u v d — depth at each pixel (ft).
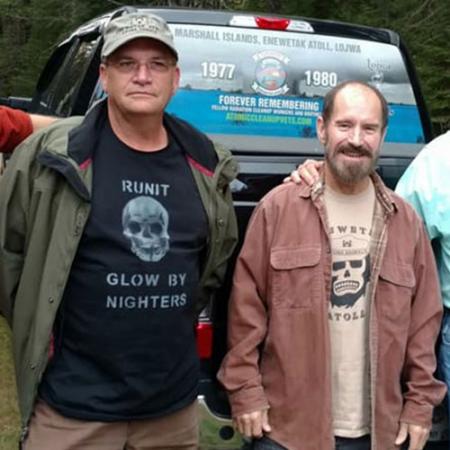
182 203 4.80
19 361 4.77
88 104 6.86
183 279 4.76
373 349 5.19
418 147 7.11
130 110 4.66
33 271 4.67
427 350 5.44
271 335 5.24
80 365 4.67
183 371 4.89
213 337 5.73
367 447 5.27
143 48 4.68
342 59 6.99
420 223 5.47
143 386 4.71
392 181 6.91
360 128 5.10
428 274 5.49
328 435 5.11
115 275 4.58
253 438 5.40
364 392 5.23
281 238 5.23
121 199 4.66
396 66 7.18
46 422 4.71
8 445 7.98
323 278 5.14
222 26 6.67
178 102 6.54
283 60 6.77
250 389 5.22
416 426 5.35
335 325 5.19
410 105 7.22
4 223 4.77
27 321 4.71
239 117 6.63
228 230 5.14
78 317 4.63
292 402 5.17
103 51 4.77
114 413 4.68
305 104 6.77
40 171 4.69
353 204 5.29
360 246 5.24
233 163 5.08
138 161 4.75
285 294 5.20
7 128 5.24
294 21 6.91
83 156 4.62
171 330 4.75
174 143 4.90
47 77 10.07
